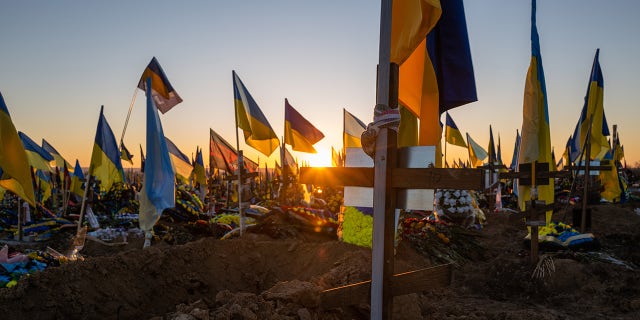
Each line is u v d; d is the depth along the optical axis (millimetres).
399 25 3939
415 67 5086
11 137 8383
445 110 5215
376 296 3770
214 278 6742
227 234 10453
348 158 4242
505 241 12727
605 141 17406
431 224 10977
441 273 4035
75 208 17609
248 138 10562
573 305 7199
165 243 11344
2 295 5059
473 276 8781
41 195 20828
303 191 16938
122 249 11641
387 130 3756
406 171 3695
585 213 12633
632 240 12133
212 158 15172
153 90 10172
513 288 8195
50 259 7746
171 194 8859
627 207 20562
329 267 7090
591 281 7957
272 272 7262
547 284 8031
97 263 5859
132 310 5688
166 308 6039
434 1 3771
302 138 15422
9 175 8406
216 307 4820
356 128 14781
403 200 3787
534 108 9594
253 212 12219
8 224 14922
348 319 4855
